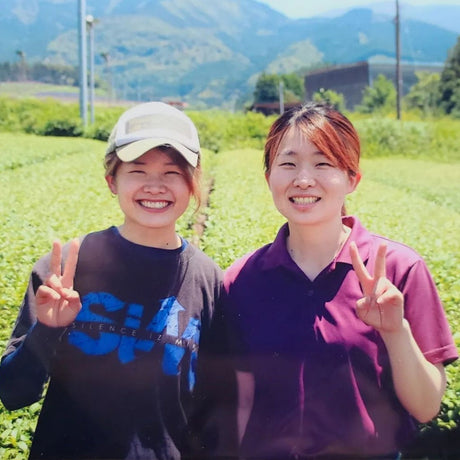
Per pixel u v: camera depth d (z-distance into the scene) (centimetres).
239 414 301
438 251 766
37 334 268
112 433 274
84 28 3688
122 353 276
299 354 288
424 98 4831
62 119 3812
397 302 270
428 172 2727
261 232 783
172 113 300
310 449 285
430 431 369
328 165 297
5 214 965
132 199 291
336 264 295
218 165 2427
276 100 6881
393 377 282
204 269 300
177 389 281
